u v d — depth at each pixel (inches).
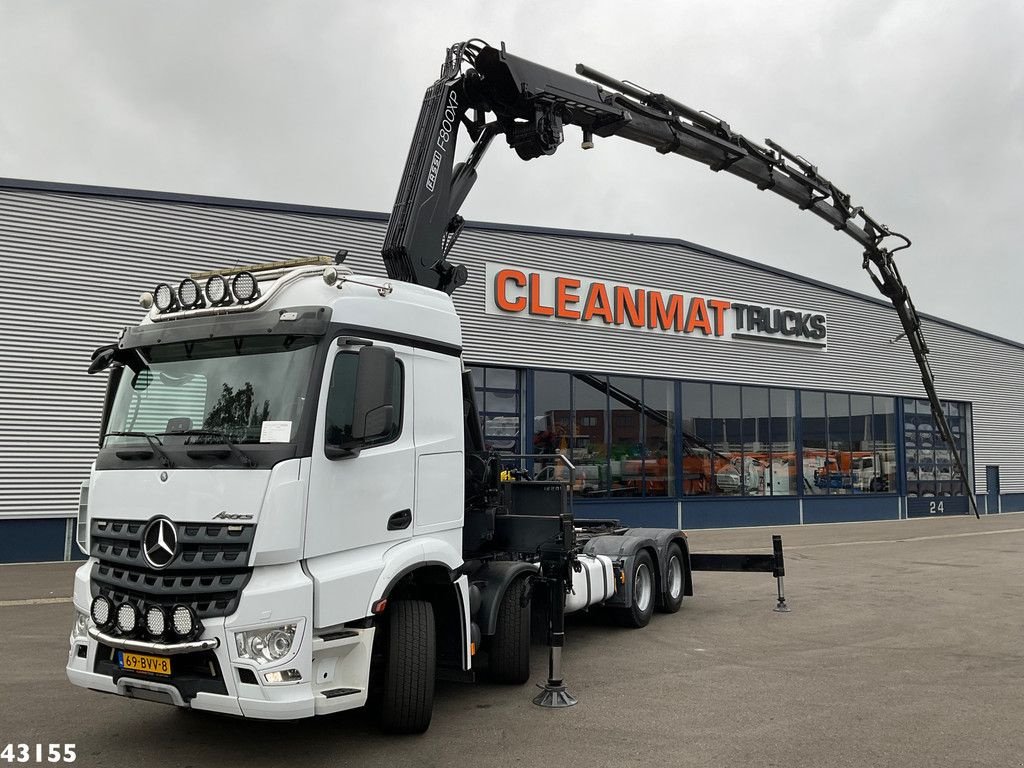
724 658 323.0
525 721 240.5
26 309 625.0
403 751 213.9
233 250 700.0
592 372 900.6
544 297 869.8
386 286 225.3
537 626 312.2
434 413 237.1
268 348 202.2
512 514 296.0
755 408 1048.2
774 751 214.4
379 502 211.3
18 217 626.8
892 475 1213.7
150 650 183.0
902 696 267.1
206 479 188.1
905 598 470.0
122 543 198.4
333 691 192.4
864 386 1177.4
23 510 617.9
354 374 207.3
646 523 930.7
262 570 183.9
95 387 644.7
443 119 298.8
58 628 376.8
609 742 221.6
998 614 417.1
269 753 212.2
